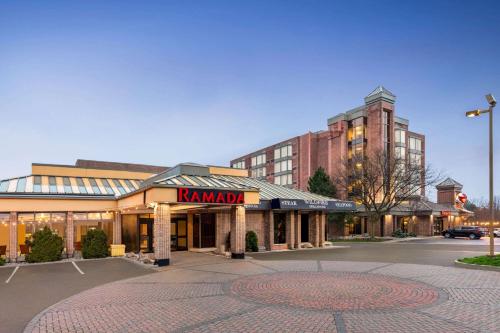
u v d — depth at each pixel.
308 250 28.81
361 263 19.80
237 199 21.23
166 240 19.28
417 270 16.97
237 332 8.25
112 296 11.98
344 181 50.75
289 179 68.56
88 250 23.19
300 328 8.46
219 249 25.45
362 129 57.22
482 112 20.41
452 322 8.81
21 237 23.39
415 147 62.84
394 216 55.12
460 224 62.09
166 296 11.84
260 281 14.33
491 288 12.66
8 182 26.11
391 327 8.48
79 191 26.88
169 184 18.91
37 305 10.97
